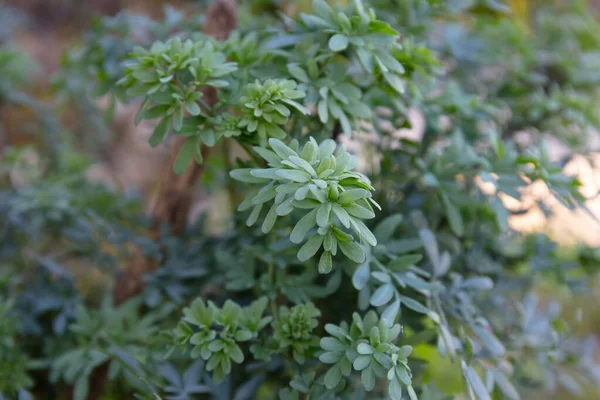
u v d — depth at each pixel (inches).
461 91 19.4
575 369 18.6
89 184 22.3
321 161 13.4
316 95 15.3
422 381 17.2
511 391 15.5
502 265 18.9
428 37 20.4
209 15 17.6
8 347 17.8
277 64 16.1
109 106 18.5
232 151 22.6
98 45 19.1
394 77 15.3
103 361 17.7
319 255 16.3
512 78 20.9
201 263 17.9
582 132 19.9
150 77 14.9
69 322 19.0
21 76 22.9
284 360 16.2
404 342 15.5
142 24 19.2
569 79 21.6
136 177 30.8
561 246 21.8
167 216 18.6
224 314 15.0
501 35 21.6
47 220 20.6
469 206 16.8
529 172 16.1
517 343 17.3
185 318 15.1
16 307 19.1
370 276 15.3
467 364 15.2
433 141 18.4
